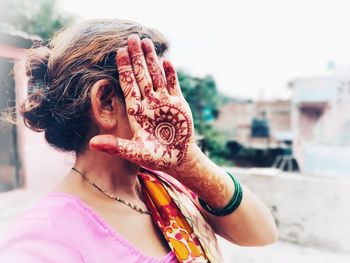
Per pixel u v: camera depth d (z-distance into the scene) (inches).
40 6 665.0
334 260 168.1
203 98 667.4
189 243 36.2
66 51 32.4
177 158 31.4
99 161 34.5
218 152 646.5
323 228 178.2
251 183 192.5
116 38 32.1
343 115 666.2
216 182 36.9
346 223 173.3
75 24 35.2
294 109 707.4
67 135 34.3
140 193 39.8
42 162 299.6
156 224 36.6
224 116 794.8
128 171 36.5
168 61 31.1
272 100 791.1
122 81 30.2
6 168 302.8
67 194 32.7
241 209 40.6
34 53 34.5
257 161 655.8
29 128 35.6
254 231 42.2
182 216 38.1
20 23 649.0
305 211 181.6
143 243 34.2
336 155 510.0
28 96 34.5
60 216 29.8
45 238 27.9
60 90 32.3
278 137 759.1
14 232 28.6
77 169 34.9
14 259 26.1
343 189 172.4
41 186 302.5
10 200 277.9
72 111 32.3
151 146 29.8
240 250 184.4
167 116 30.4
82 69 31.7
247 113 796.0
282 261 169.9
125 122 33.1
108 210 33.8
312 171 510.9
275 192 187.2
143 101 30.0
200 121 620.4
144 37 33.8
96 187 34.3
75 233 29.4
